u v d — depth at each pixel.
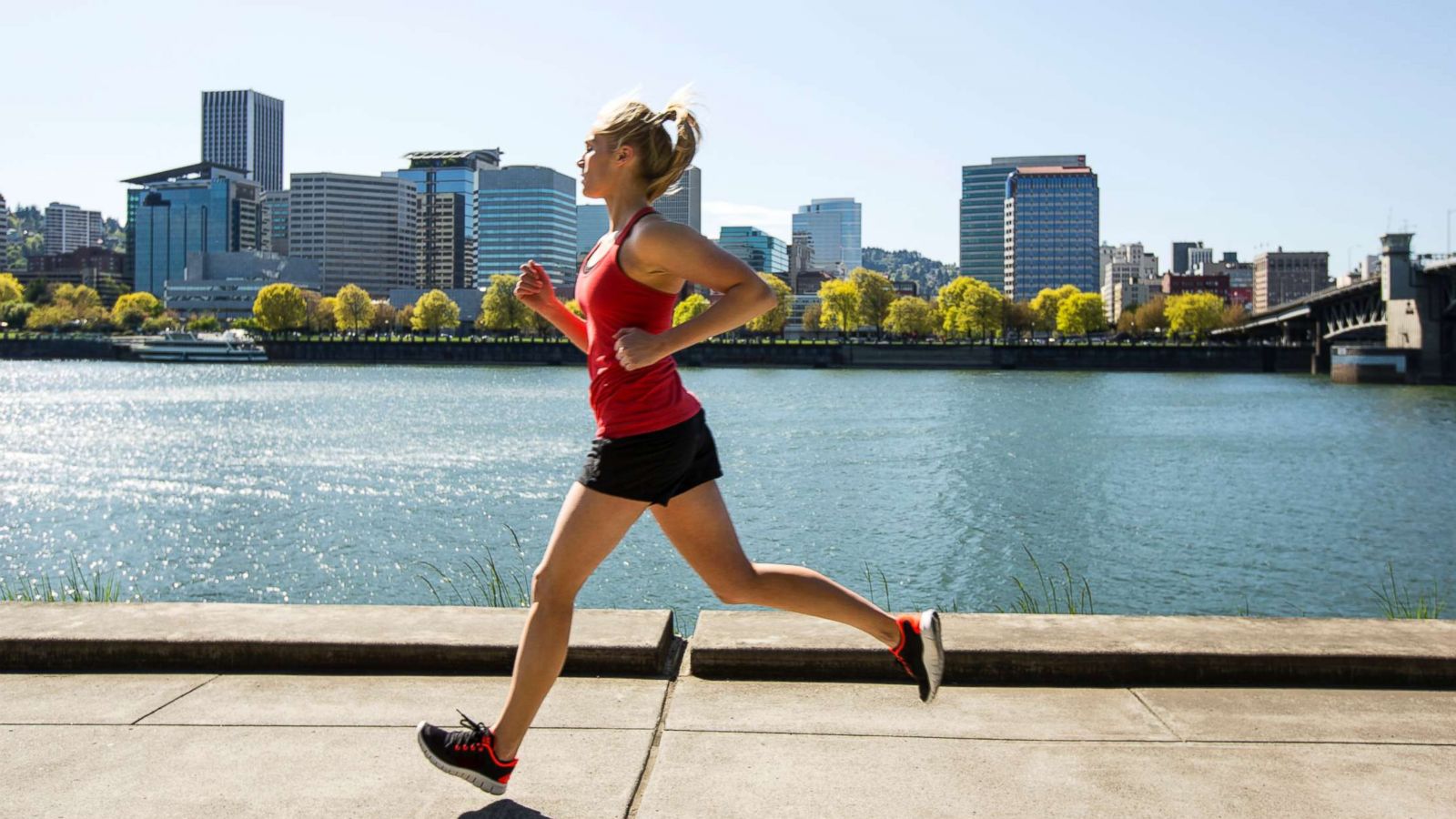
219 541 27.20
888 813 3.61
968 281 160.00
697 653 4.97
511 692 3.56
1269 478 39.62
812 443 50.09
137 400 80.75
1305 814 3.61
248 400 81.00
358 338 176.25
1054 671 4.91
